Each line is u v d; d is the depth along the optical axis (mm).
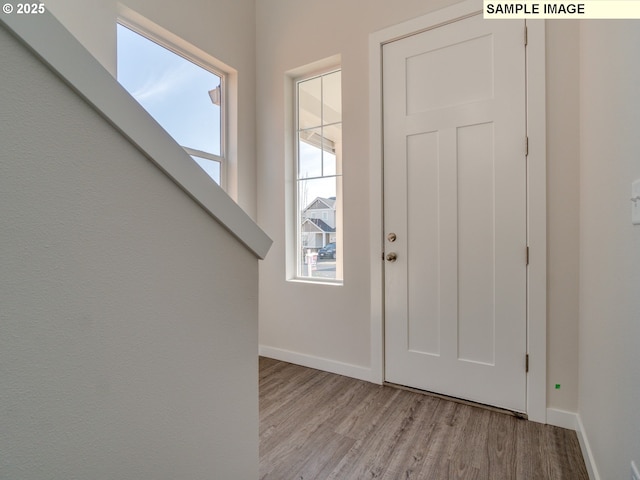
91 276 569
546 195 1724
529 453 1480
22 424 494
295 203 2713
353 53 2285
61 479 538
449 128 1968
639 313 862
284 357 2621
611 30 1127
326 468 1396
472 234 1914
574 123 1666
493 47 1840
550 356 1722
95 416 581
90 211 565
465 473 1359
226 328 827
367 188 2250
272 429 1680
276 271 2678
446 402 1946
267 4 2686
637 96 883
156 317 673
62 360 536
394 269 2154
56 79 521
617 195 1052
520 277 1788
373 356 2223
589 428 1400
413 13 2055
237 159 2607
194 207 744
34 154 498
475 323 1911
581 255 1605
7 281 474
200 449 770
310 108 2633
